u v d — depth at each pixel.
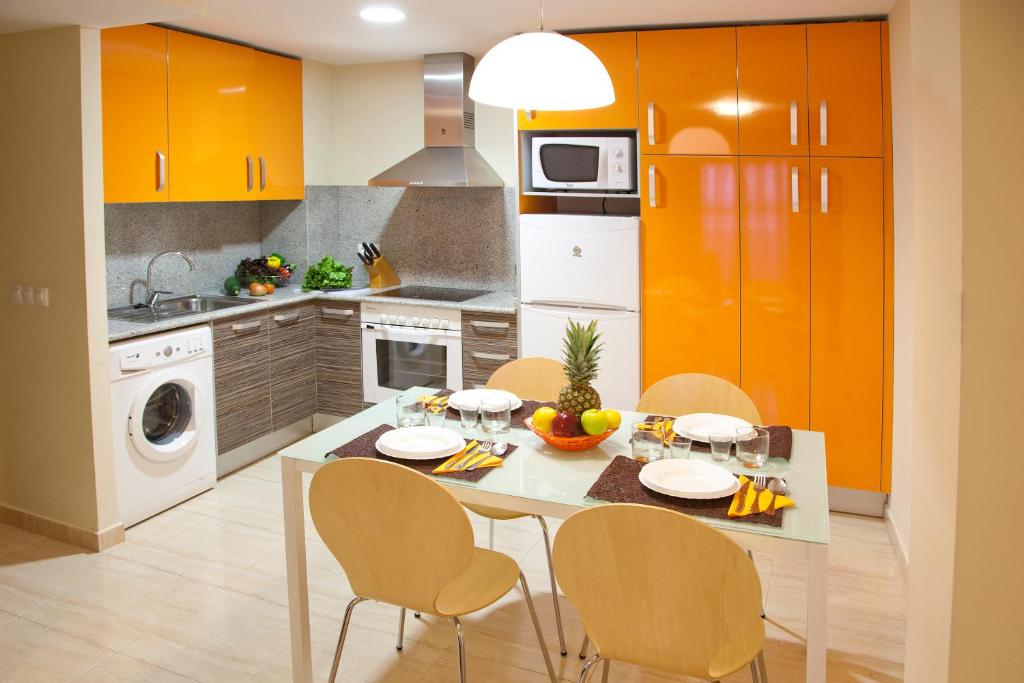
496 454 2.50
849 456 4.02
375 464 2.08
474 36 4.35
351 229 5.50
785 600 3.20
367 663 2.81
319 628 3.02
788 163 3.91
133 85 3.97
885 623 3.04
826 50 3.79
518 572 2.48
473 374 4.68
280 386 4.81
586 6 3.65
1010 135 1.49
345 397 5.09
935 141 1.69
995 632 1.59
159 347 3.87
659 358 4.25
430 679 2.72
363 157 5.40
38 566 3.48
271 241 5.42
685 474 2.29
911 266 3.33
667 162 4.09
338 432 2.73
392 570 2.19
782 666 2.77
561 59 2.16
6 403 3.78
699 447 2.56
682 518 1.78
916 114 1.84
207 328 4.16
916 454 1.97
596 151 4.21
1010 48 1.48
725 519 2.03
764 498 2.14
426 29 4.17
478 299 4.84
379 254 5.28
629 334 4.28
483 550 2.58
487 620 3.07
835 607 3.16
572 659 2.82
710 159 4.03
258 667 2.79
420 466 2.40
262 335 4.61
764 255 4.01
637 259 4.19
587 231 4.26
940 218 1.67
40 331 3.61
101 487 3.61
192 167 4.34
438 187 5.22
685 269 4.14
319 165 5.34
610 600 1.92
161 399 4.07
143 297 4.70
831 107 3.81
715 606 1.82
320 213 5.39
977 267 1.53
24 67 3.45
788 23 3.91
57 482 3.69
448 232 5.26
